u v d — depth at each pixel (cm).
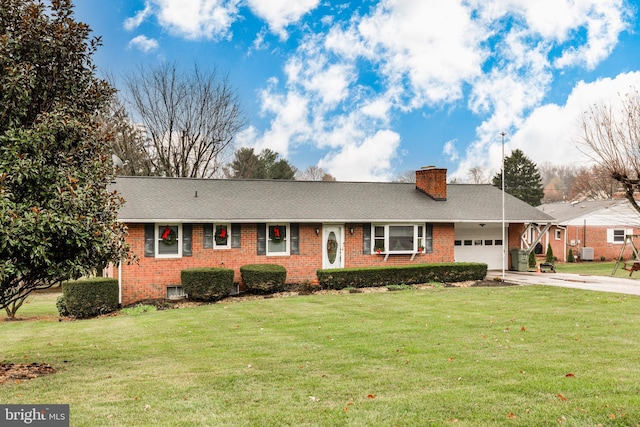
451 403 647
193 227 1995
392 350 988
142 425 582
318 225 2172
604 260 3712
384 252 2256
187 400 679
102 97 986
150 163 3800
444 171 2522
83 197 819
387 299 1739
